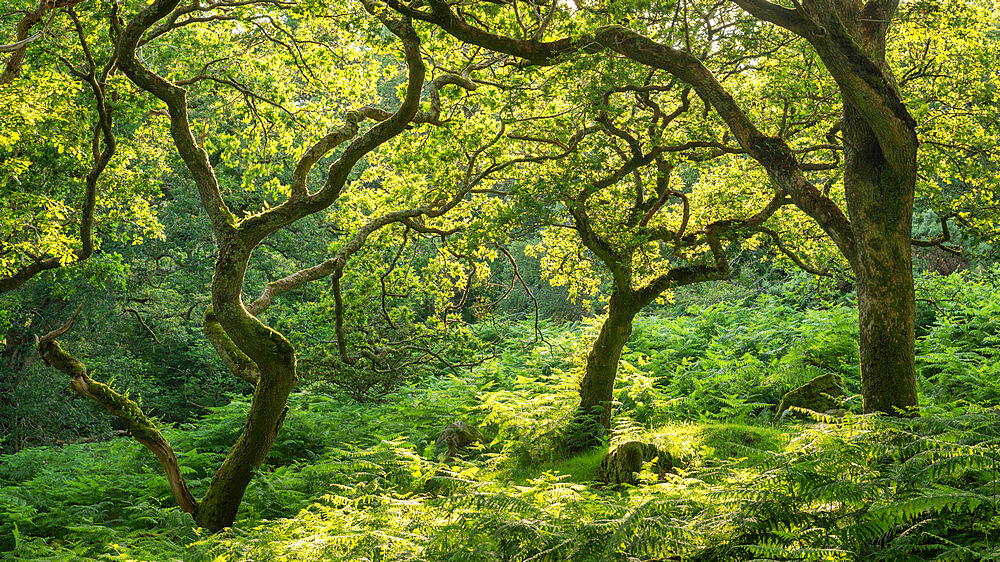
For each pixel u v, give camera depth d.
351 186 14.38
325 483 12.86
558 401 14.59
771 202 12.71
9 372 20.22
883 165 9.26
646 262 13.00
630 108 12.23
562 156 11.34
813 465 6.50
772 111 12.23
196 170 10.18
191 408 25.77
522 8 11.50
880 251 9.20
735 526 6.18
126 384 22.28
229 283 9.90
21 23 8.98
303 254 22.31
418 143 13.05
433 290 14.66
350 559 7.21
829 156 12.99
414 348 14.16
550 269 15.28
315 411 17.88
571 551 6.35
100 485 13.87
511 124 11.97
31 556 10.66
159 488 13.71
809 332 18.16
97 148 11.23
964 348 16.91
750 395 16.08
